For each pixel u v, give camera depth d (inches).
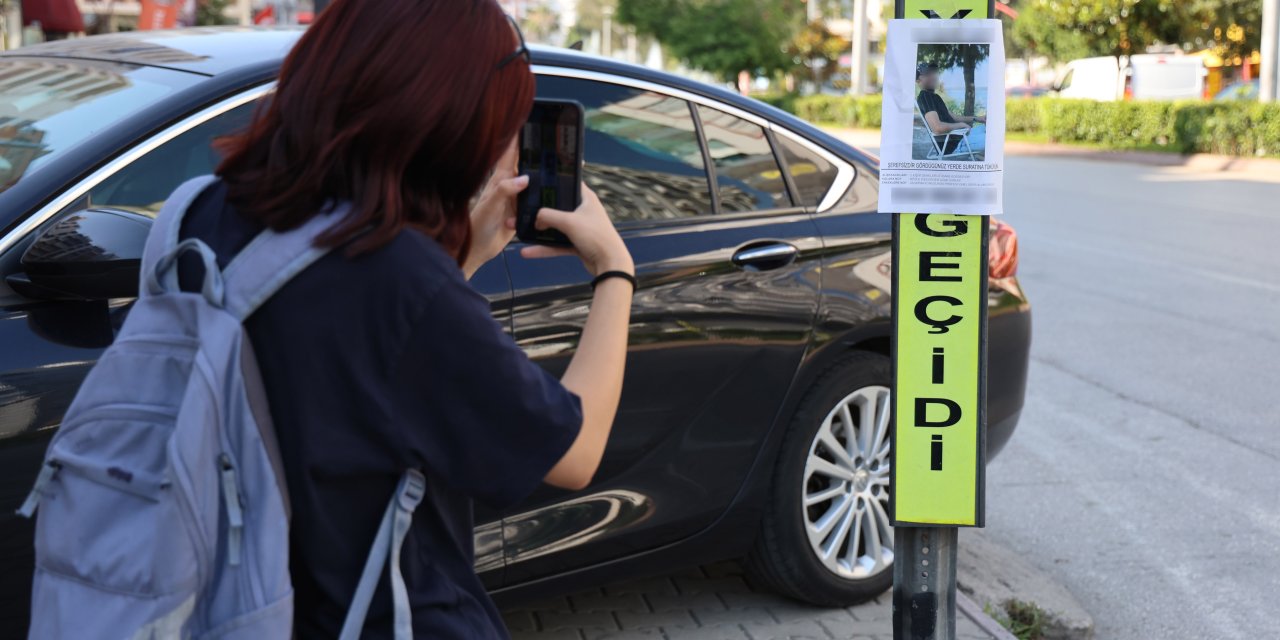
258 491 51.0
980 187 92.7
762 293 134.7
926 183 93.2
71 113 107.7
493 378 53.3
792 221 141.2
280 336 52.2
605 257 61.0
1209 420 241.0
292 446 52.4
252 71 110.3
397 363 52.7
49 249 88.3
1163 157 925.2
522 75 56.8
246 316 52.0
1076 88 1371.8
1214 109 932.0
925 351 95.8
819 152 147.9
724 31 1625.2
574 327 117.9
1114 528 185.3
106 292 88.5
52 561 51.3
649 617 146.2
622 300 60.5
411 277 52.7
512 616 145.5
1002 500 196.7
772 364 135.9
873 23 2415.1
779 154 143.9
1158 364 283.9
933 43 91.5
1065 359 288.0
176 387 51.5
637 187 130.3
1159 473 210.4
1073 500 196.9
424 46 53.7
